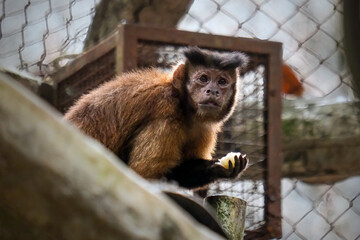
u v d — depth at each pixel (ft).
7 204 9.00
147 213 9.88
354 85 14.06
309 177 47.11
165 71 32.89
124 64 31.96
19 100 8.82
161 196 10.55
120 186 9.68
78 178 9.25
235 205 20.52
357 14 13.51
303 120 45.57
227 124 36.70
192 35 33.47
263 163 35.47
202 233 10.62
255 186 35.68
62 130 9.18
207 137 31.68
